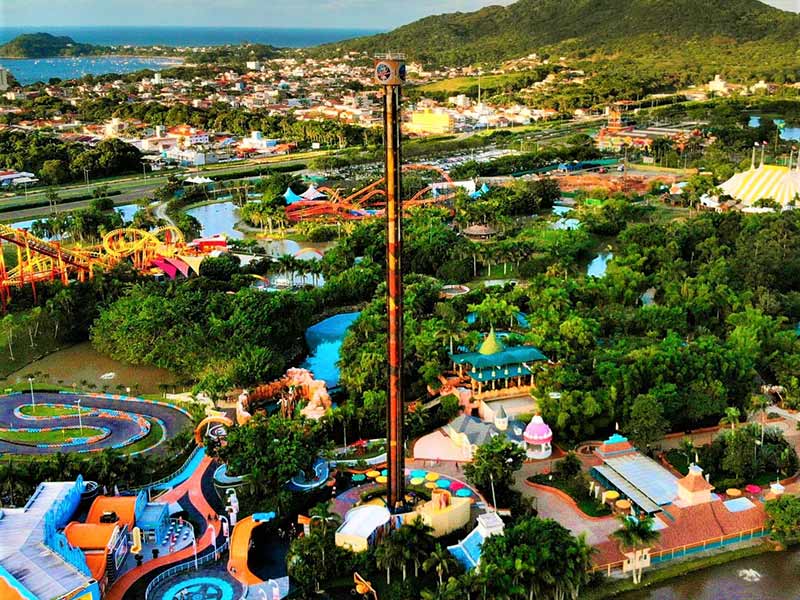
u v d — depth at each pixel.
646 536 152.88
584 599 151.62
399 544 152.75
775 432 198.25
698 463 191.00
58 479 179.75
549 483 186.25
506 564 141.12
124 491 182.75
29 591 134.88
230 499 173.00
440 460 198.12
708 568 160.25
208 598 149.38
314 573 153.00
